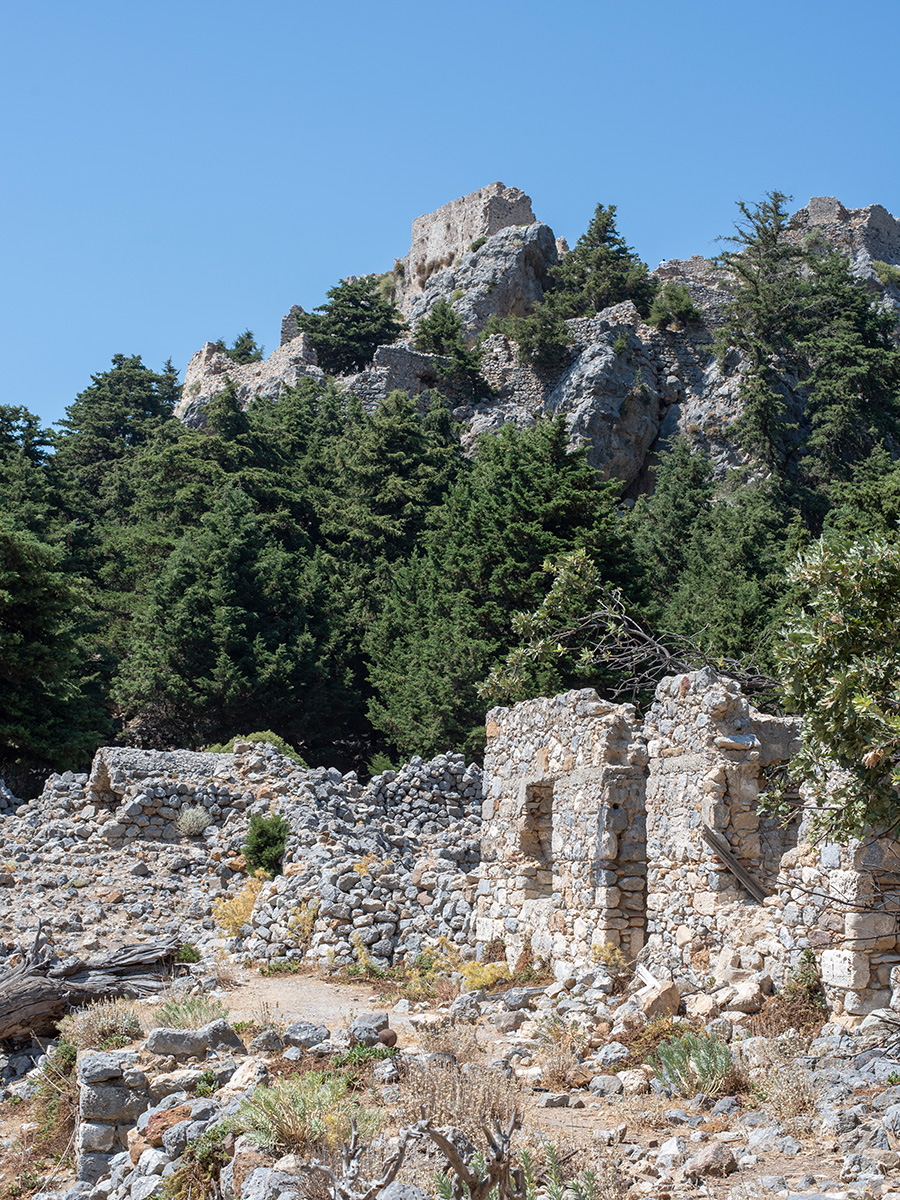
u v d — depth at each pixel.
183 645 42.72
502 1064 10.74
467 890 19.14
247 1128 9.23
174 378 102.31
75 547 52.25
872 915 10.68
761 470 69.88
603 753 14.70
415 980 16.84
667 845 13.68
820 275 79.12
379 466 58.00
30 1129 12.40
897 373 71.81
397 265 113.31
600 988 13.21
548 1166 7.64
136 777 25.27
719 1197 7.50
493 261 95.12
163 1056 11.87
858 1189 7.14
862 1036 10.04
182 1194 8.99
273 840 22.91
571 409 77.12
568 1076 10.62
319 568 50.19
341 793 25.77
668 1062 10.18
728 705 12.95
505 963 16.61
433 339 87.94
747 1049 10.30
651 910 13.88
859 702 9.71
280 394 82.94
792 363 79.00
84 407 86.62
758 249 80.12
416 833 24.94
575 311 89.81
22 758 34.12
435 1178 7.15
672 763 13.74
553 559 36.41
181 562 45.38
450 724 36.28
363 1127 8.84
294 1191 7.91
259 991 16.88
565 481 38.72
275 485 56.53
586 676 31.69
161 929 20.84
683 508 58.25
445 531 46.69
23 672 34.31
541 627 21.61
